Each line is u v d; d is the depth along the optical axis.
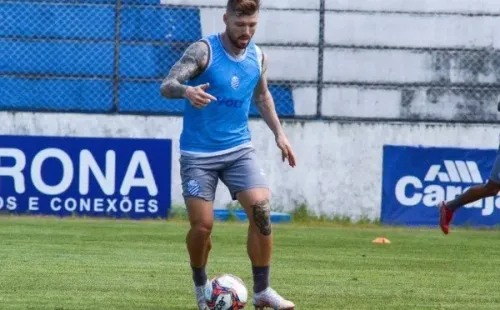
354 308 20.45
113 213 43.72
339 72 46.97
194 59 17.81
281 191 44.56
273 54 47.03
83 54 46.97
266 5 46.97
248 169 18.38
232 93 18.12
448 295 23.02
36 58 46.84
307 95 47.03
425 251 33.62
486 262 30.78
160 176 43.78
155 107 46.91
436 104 46.84
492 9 46.78
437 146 44.25
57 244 32.69
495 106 46.84
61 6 46.91
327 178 44.56
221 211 43.78
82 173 43.59
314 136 44.53
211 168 18.33
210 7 47.28
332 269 27.75
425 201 44.25
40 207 43.62
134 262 28.12
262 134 44.53
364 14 46.81
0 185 43.56
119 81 46.91
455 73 46.88
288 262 29.30
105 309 19.67
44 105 46.88
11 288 22.36
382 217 44.38
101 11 46.97
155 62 47.06
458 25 46.88
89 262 27.91
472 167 44.16
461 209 43.81
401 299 22.08
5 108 46.59
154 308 19.94
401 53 46.88
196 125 18.27
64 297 21.17
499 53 46.81
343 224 44.25
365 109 46.91
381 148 44.44
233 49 18.11
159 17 47.12
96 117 44.44
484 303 21.88
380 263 29.66
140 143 43.69
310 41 47.06
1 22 46.81
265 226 18.36
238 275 25.89
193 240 18.52
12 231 36.78
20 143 43.56
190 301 20.95
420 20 46.84
